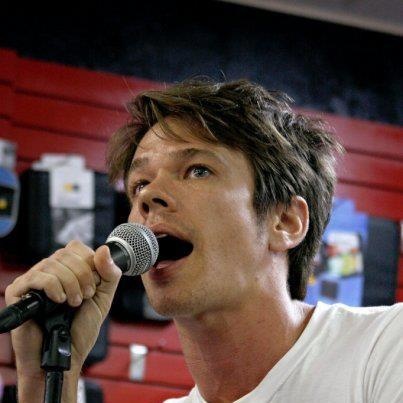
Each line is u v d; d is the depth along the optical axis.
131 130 3.65
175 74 7.81
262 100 3.62
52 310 2.86
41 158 7.31
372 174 8.05
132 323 7.22
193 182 3.29
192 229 3.22
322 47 8.24
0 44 7.47
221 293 3.22
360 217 7.63
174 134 3.38
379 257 7.62
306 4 8.20
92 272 2.94
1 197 6.79
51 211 6.89
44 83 7.46
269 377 3.25
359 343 3.24
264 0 8.13
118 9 7.82
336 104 8.16
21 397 3.05
